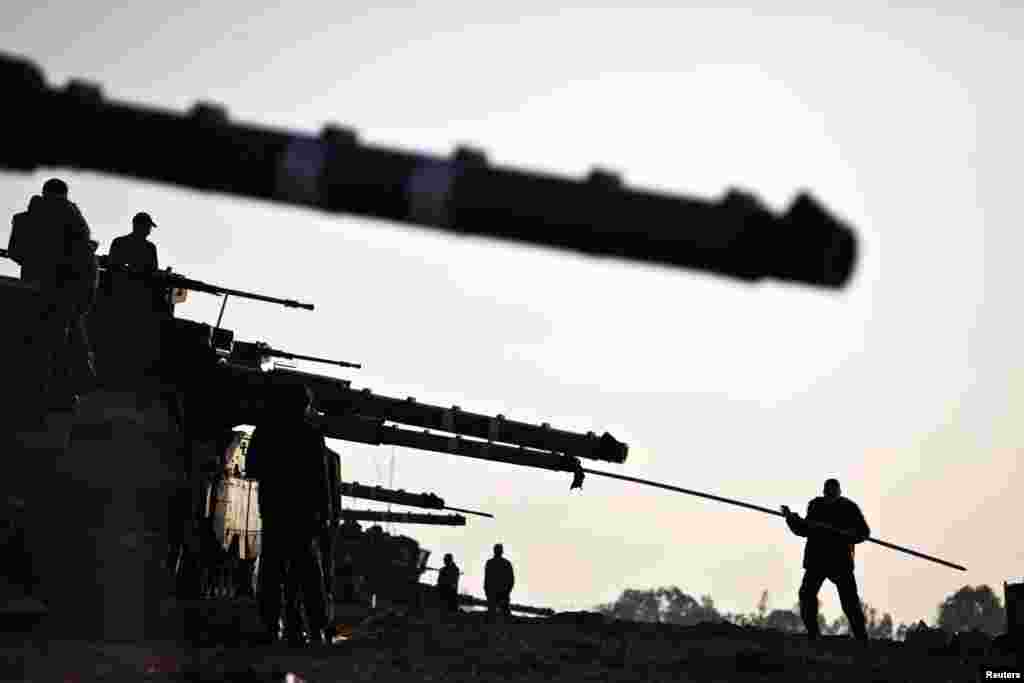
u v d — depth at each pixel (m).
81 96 4.36
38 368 17.62
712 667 15.85
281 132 4.43
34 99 4.32
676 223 4.10
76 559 17.00
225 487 27.67
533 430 25.75
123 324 21.33
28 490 17.25
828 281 3.99
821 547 23.27
